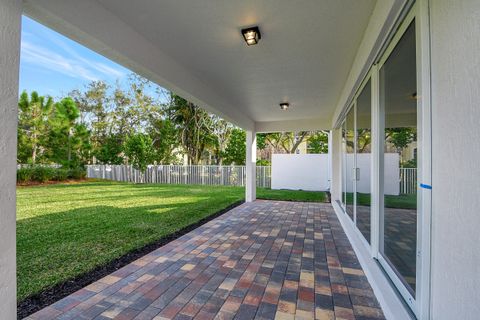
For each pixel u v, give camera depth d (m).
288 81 4.04
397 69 1.99
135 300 2.21
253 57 3.16
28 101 13.45
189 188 11.44
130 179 14.92
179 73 3.39
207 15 2.27
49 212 5.96
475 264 0.92
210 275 2.70
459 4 1.03
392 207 2.18
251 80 4.01
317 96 4.92
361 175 3.37
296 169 11.45
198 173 13.48
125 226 4.68
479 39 0.89
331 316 1.98
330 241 3.84
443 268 1.20
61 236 4.06
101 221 5.07
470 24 0.95
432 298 1.35
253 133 7.87
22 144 13.45
